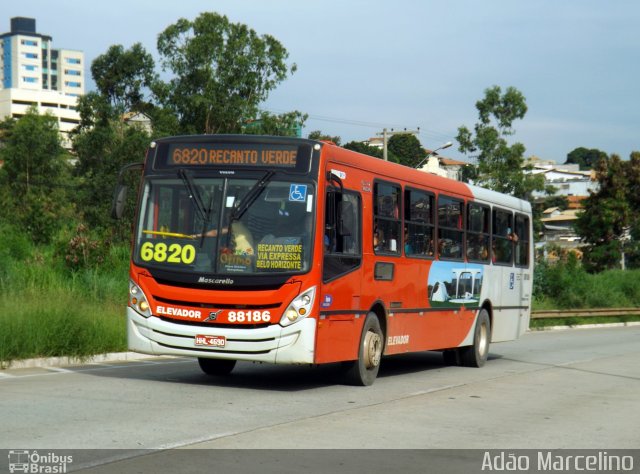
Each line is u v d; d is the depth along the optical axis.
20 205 61.03
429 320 15.82
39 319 15.87
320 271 11.88
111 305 20.92
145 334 12.09
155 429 8.77
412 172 15.23
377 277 13.68
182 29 52.41
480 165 55.78
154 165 12.44
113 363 16.12
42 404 10.26
